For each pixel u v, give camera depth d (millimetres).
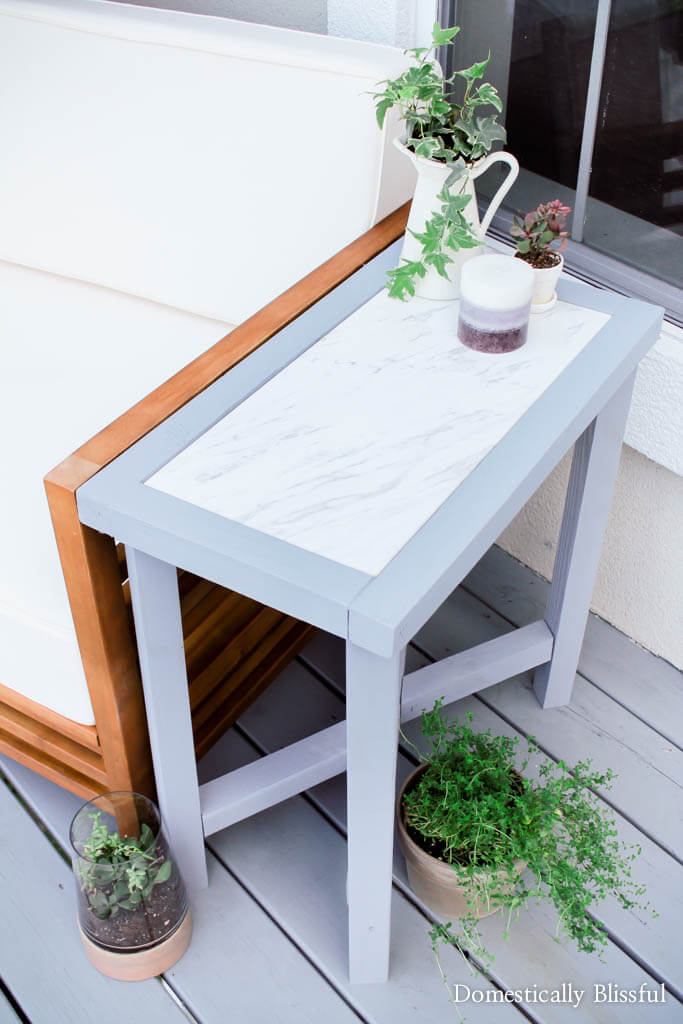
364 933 1209
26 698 1330
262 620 1491
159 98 1402
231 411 1101
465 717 1593
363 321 1220
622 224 1511
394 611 876
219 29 1362
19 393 1504
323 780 1367
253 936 1326
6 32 1446
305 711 1598
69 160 1507
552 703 1605
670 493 1534
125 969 1261
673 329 1432
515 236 1203
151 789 1341
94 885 1179
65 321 1633
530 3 1454
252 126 1364
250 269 1465
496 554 1880
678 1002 1258
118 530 1004
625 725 1584
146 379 1510
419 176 1183
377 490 995
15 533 1294
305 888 1377
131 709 1229
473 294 1123
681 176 1407
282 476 1016
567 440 1080
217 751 1542
